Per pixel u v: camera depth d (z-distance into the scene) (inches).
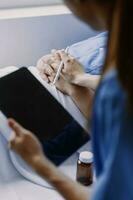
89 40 60.1
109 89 24.0
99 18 24.9
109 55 23.0
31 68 57.3
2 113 44.3
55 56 56.4
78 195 31.9
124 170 23.9
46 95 45.9
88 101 53.4
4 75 49.4
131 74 21.0
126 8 20.5
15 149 32.5
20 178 49.6
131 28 20.5
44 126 41.8
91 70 54.7
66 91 54.6
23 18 60.3
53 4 65.9
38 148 32.4
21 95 45.1
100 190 24.9
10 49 62.2
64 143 40.1
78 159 48.2
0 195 46.6
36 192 47.3
